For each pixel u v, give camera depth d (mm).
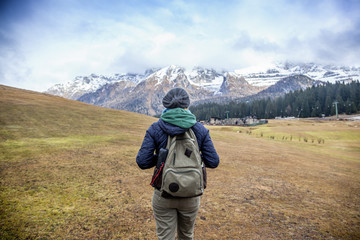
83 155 8391
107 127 19719
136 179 6086
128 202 4523
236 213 4512
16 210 3707
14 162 6559
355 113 137125
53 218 3598
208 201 5055
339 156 20750
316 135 48625
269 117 155625
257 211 4711
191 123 2076
